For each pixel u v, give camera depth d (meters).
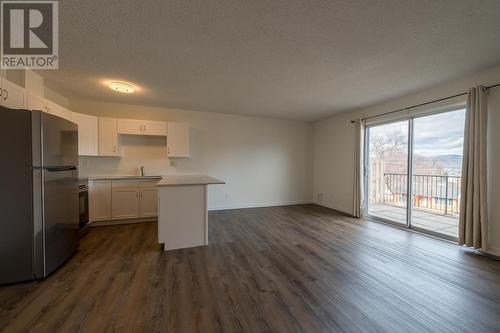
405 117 3.74
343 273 2.24
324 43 2.09
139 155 4.50
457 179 4.05
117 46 2.16
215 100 4.06
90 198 3.74
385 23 1.78
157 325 1.49
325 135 5.69
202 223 3.02
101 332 1.42
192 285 2.00
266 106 4.49
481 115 2.64
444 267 2.37
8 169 1.94
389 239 3.25
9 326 1.47
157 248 2.91
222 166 5.20
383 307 1.70
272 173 5.71
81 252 2.75
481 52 2.24
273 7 1.60
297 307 1.70
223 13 1.67
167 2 1.55
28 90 2.60
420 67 2.60
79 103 4.09
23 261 2.00
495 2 1.52
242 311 1.65
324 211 5.10
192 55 2.34
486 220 2.63
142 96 3.83
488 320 1.56
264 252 2.78
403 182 4.93
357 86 3.25
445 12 1.64
